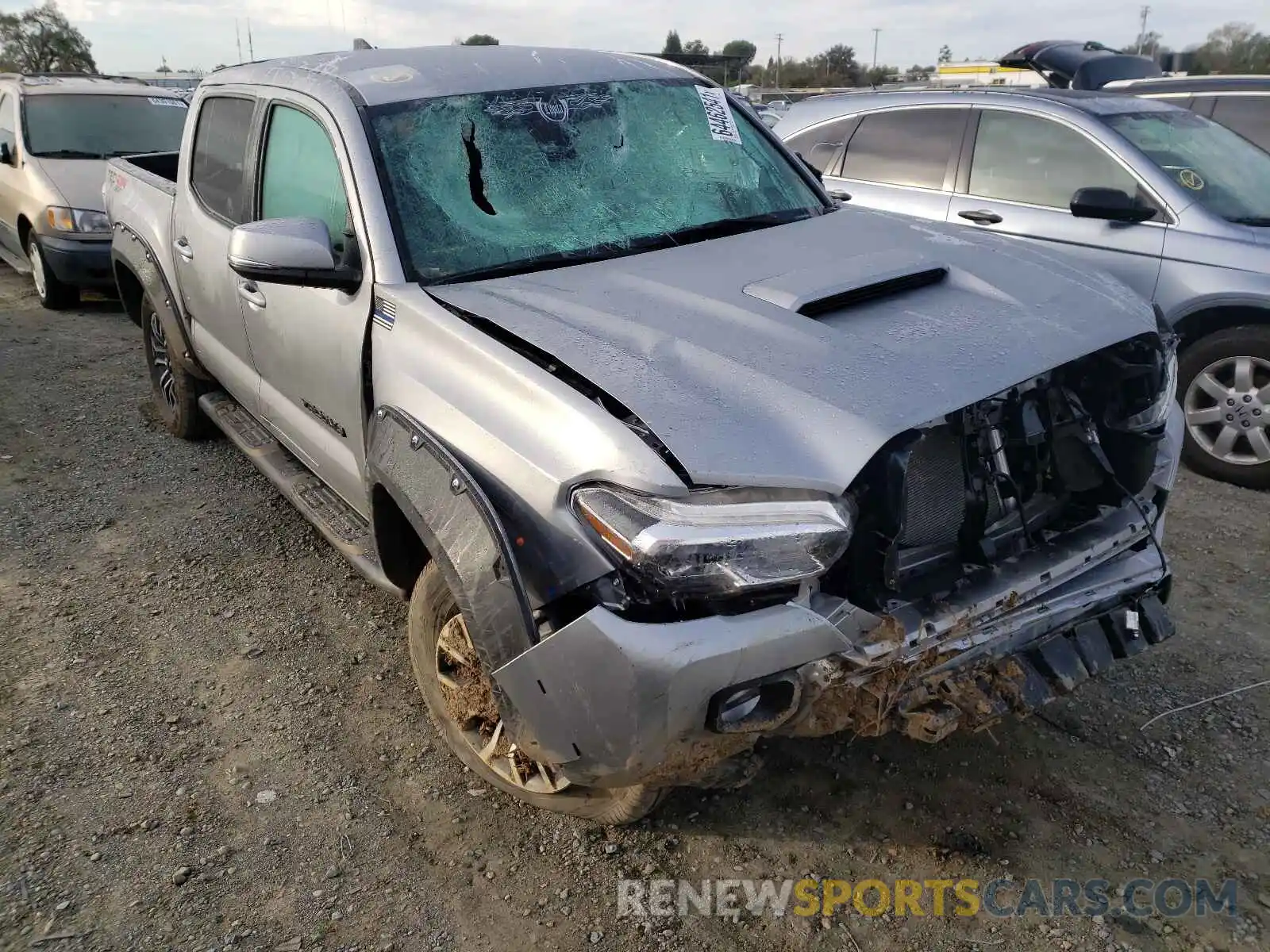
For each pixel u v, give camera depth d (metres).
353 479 3.22
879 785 2.92
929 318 2.60
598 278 2.85
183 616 3.83
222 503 4.80
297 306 3.30
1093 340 2.54
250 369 4.08
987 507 2.46
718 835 2.74
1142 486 2.85
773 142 4.01
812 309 2.62
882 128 6.43
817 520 2.02
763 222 3.47
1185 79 7.45
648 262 3.00
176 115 9.76
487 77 3.45
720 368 2.29
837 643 2.07
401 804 2.87
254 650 3.61
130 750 3.07
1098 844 2.68
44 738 3.12
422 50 3.71
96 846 2.68
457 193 3.09
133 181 5.46
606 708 2.04
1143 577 2.72
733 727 2.05
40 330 7.93
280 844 2.71
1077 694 3.32
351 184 3.03
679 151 3.57
